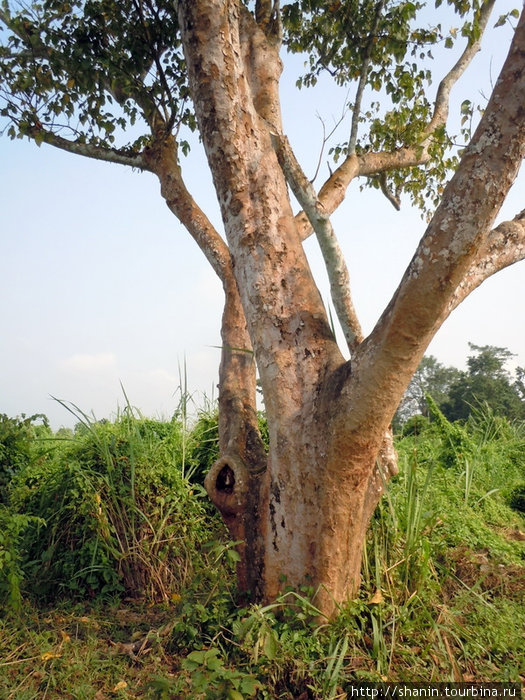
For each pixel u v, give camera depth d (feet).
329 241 15.25
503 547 18.42
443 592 15.11
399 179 28.04
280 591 13.20
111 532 16.98
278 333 13.71
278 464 13.35
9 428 21.15
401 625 12.75
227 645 12.89
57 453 21.99
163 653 13.16
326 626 12.41
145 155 23.36
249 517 14.23
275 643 11.47
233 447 15.30
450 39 22.77
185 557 17.15
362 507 13.14
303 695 11.28
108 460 17.72
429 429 29.22
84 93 23.90
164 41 22.94
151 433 20.94
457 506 21.03
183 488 18.22
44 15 23.20
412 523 14.44
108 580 16.16
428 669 12.07
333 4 22.84
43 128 23.62
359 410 12.05
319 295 14.42
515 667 12.53
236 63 14.65
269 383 13.65
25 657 13.00
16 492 18.93
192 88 14.75
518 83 10.82
